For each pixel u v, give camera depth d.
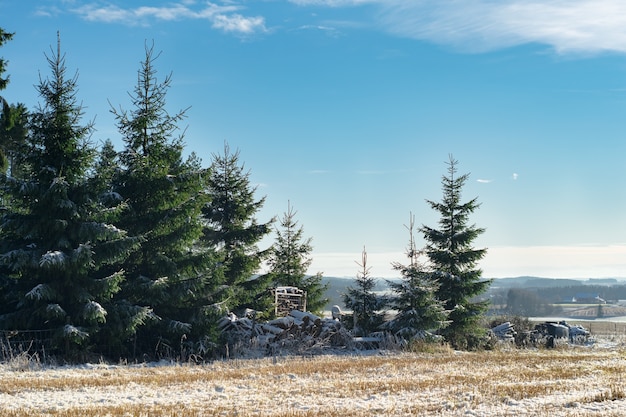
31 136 24.52
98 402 14.30
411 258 34.66
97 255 24.48
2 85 29.56
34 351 22.97
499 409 13.20
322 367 21.77
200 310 26.84
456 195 39.69
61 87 24.61
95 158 25.39
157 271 26.58
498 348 38.06
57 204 23.47
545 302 174.00
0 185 23.50
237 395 15.41
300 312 31.72
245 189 38.19
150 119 28.12
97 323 23.88
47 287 22.89
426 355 29.39
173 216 26.78
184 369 21.34
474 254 38.50
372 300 36.03
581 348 39.81
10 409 12.90
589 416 12.14
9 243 23.95
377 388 16.56
